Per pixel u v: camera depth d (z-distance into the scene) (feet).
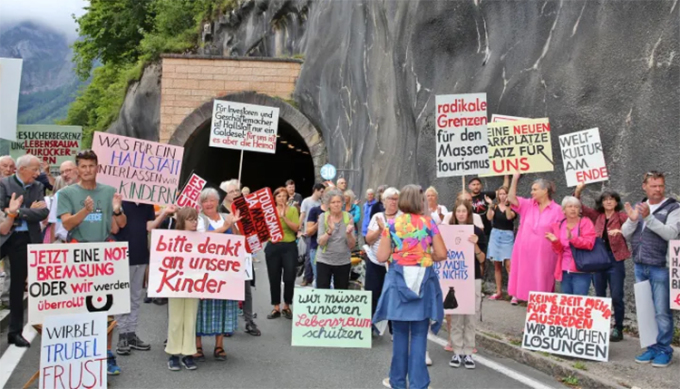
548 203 27.84
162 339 28.17
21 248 24.81
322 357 25.73
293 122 84.84
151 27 149.07
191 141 90.02
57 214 21.12
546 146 32.01
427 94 46.91
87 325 19.66
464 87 42.78
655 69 28.43
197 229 24.85
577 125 32.94
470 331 24.39
